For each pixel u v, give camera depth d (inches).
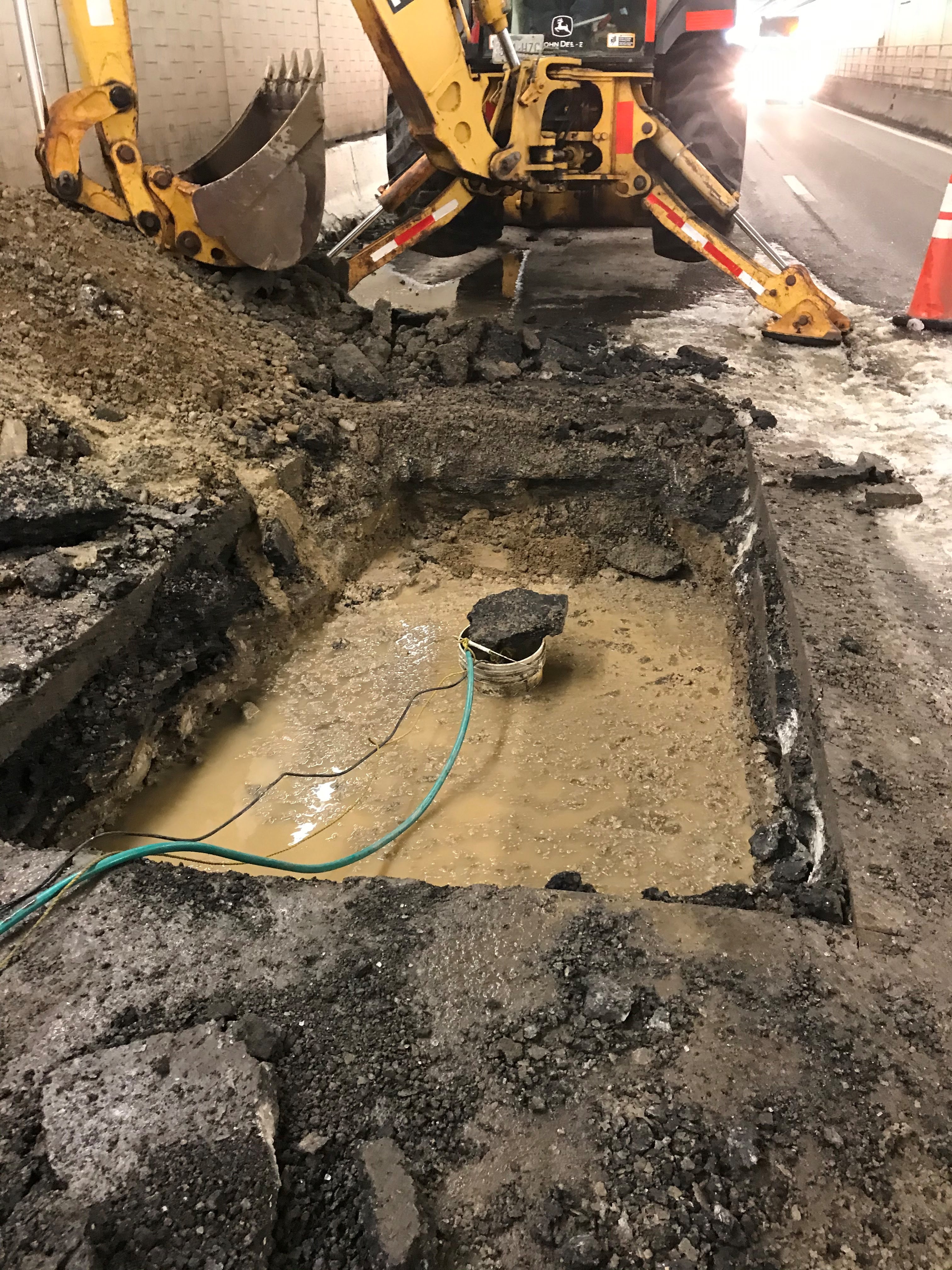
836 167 522.3
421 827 123.5
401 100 194.7
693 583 179.8
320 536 171.6
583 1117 67.5
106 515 134.3
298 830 124.3
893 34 809.5
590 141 217.8
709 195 218.4
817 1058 71.3
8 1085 69.0
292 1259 59.4
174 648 135.6
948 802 95.4
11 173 201.9
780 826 108.6
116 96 190.1
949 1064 70.8
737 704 143.9
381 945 81.9
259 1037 71.8
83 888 88.3
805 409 191.6
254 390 182.7
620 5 222.8
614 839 120.2
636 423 186.7
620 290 290.2
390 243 238.4
